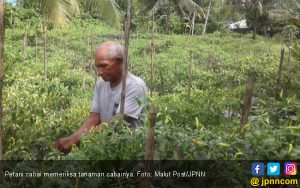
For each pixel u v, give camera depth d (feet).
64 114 14.37
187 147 7.66
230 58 65.10
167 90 35.19
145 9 96.68
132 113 9.64
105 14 26.91
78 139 9.29
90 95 31.01
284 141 8.32
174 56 64.85
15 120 10.45
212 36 108.78
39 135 9.43
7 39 65.31
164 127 8.21
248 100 9.33
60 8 24.93
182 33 118.11
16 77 25.90
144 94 10.02
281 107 11.85
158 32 111.45
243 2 111.96
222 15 123.54
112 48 9.71
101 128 8.73
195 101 16.48
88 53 63.52
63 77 38.40
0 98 7.77
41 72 38.06
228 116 14.07
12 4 75.92
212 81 35.29
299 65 30.07
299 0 108.99
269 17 114.42
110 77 9.86
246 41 103.14
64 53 62.49
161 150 7.81
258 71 38.63
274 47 91.15
